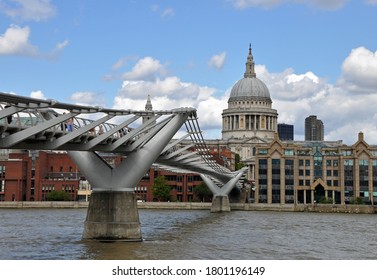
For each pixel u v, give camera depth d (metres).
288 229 89.00
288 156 179.38
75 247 58.16
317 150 180.25
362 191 174.50
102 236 62.94
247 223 102.31
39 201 180.88
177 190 192.75
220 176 141.62
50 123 43.62
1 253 53.84
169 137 64.81
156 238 69.44
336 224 103.56
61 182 186.62
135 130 58.38
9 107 37.25
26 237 68.31
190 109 65.69
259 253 57.50
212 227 90.75
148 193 187.62
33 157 187.88
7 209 161.50
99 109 48.16
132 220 63.47
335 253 59.09
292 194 178.62
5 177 182.25
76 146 52.72
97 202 63.34
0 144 41.91
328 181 178.50
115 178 63.12
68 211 146.00
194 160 95.44
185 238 70.19
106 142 57.19
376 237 77.69
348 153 178.25
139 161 63.16
